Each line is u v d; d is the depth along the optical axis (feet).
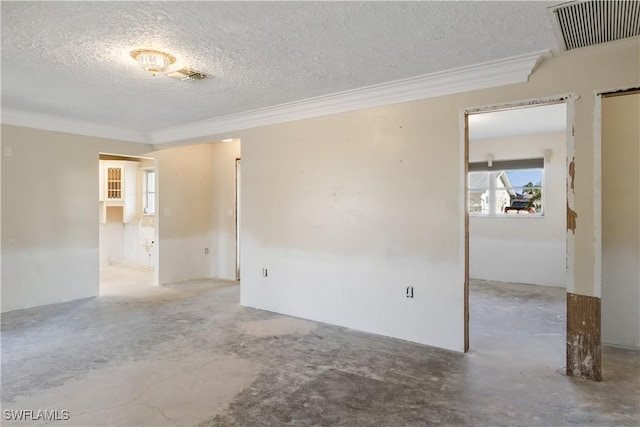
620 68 8.36
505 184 21.04
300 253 13.91
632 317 10.96
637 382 8.73
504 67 9.45
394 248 11.71
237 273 20.95
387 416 7.39
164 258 19.86
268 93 12.01
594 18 7.20
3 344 11.12
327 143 13.08
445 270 10.81
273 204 14.62
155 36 7.91
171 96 12.25
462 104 10.44
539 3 6.65
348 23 7.41
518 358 10.15
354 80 10.81
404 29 7.68
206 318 13.82
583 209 8.77
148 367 9.59
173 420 7.25
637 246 10.86
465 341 10.58
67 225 16.12
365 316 12.34
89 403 7.84
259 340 11.55
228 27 7.53
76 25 7.36
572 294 8.97
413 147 11.28
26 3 6.50
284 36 7.95
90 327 12.72
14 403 7.83
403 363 9.84
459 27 7.60
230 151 21.17
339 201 12.86
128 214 24.29
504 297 17.01
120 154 17.81
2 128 14.17
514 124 17.33
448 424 7.12
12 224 14.51
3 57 8.92
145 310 14.87
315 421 7.22
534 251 19.85
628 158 10.92
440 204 10.85
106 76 10.28
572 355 9.04
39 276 15.33
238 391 8.37
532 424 7.11
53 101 12.80
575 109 8.83
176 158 20.38
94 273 17.08
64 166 15.96
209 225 22.16
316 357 10.23
